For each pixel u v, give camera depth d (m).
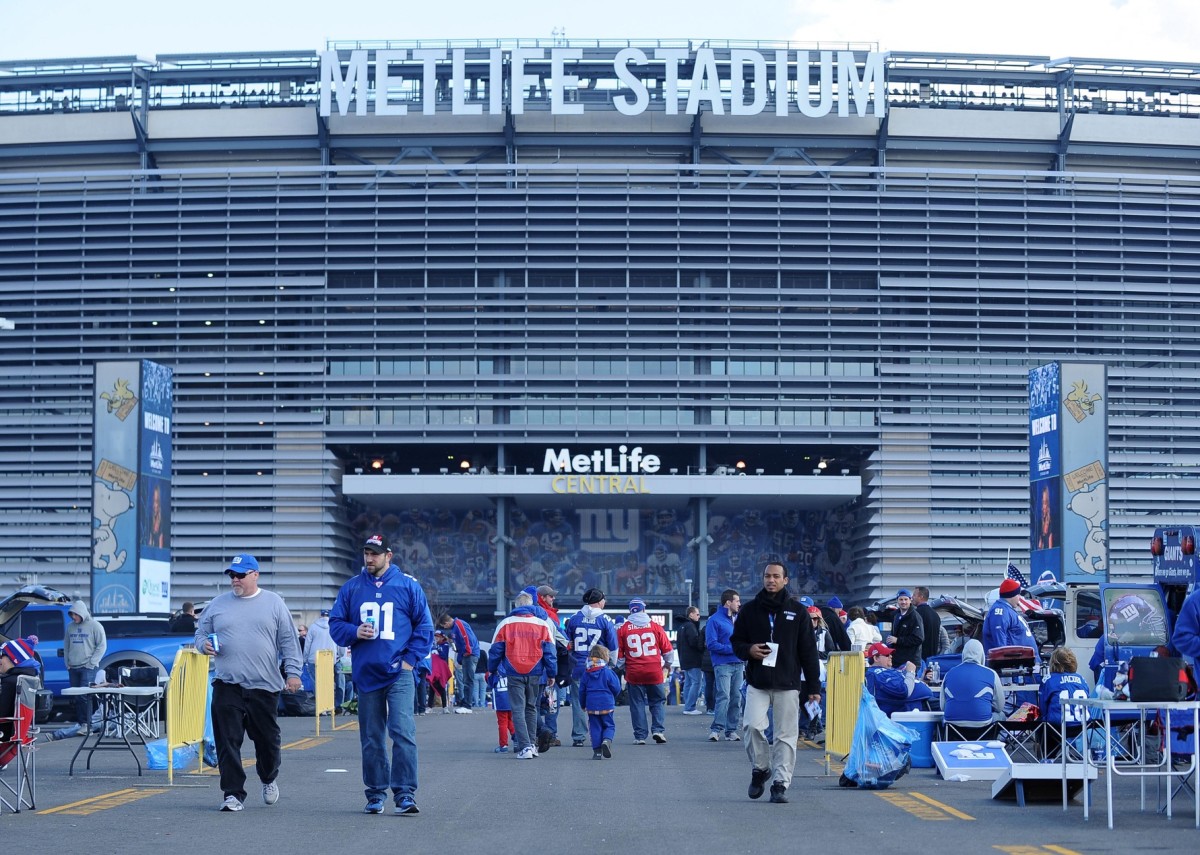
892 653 20.25
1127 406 62.25
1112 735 13.64
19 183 64.69
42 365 63.09
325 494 62.72
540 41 65.81
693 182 64.69
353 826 11.10
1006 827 11.02
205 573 62.25
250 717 12.38
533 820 11.50
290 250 64.19
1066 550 39.84
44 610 26.03
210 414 62.94
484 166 64.25
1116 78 66.38
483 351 63.72
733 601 21.41
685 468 64.38
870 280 64.38
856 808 12.36
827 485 62.47
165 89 66.69
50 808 12.38
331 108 65.38
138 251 64.19
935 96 66.56
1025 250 64.06
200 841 10.23
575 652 19.95
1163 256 64.38
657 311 64.38
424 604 12.02
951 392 62.81
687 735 22.94
